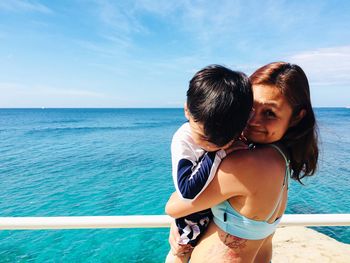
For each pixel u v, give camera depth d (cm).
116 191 1788
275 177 143
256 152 142
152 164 2602
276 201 146
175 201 152
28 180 2052
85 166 2528
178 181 145
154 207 1515
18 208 1510
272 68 146
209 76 132
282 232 557
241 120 128
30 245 1068
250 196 138
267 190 140
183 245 174
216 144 131
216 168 139
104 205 1548
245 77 137
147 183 1956
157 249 1033
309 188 1723
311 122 154
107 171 2327
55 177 2134
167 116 15088
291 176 171
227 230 151
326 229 1154
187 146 145
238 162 137
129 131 6312
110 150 3525
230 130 126
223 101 124
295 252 462
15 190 1812
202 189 140
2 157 3016
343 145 3609
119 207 1518
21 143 4225
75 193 1753
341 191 1683
